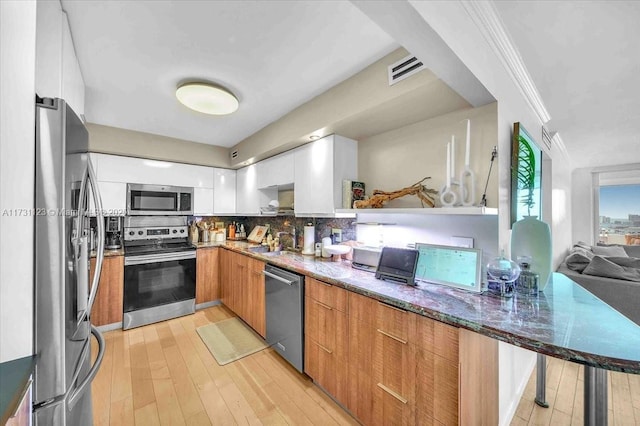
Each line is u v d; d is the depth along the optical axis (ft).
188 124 9.25
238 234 13.71
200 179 11.97
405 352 4.25
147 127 9.55
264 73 5.96
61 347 2.95
